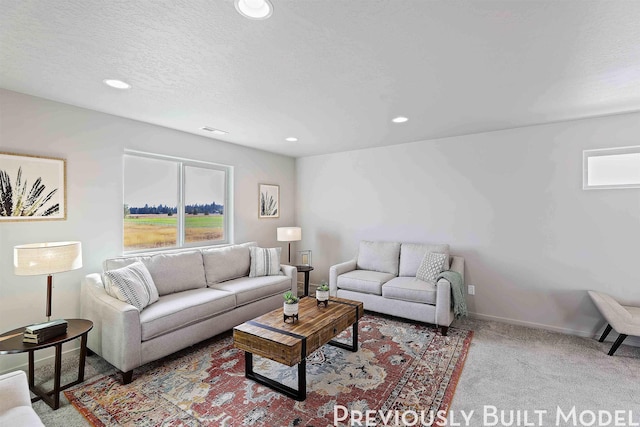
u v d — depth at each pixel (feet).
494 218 12.21
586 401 6.95
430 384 7.55
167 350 8.37
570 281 10.87
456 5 4.66
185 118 10.47
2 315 7.95
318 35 5.50
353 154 15.80
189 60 6.43
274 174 16.60
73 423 6.19
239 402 6.84
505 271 12.00
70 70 6.87
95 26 5.20
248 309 11.03
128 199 10.94
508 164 11.90
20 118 8.16
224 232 14.33
